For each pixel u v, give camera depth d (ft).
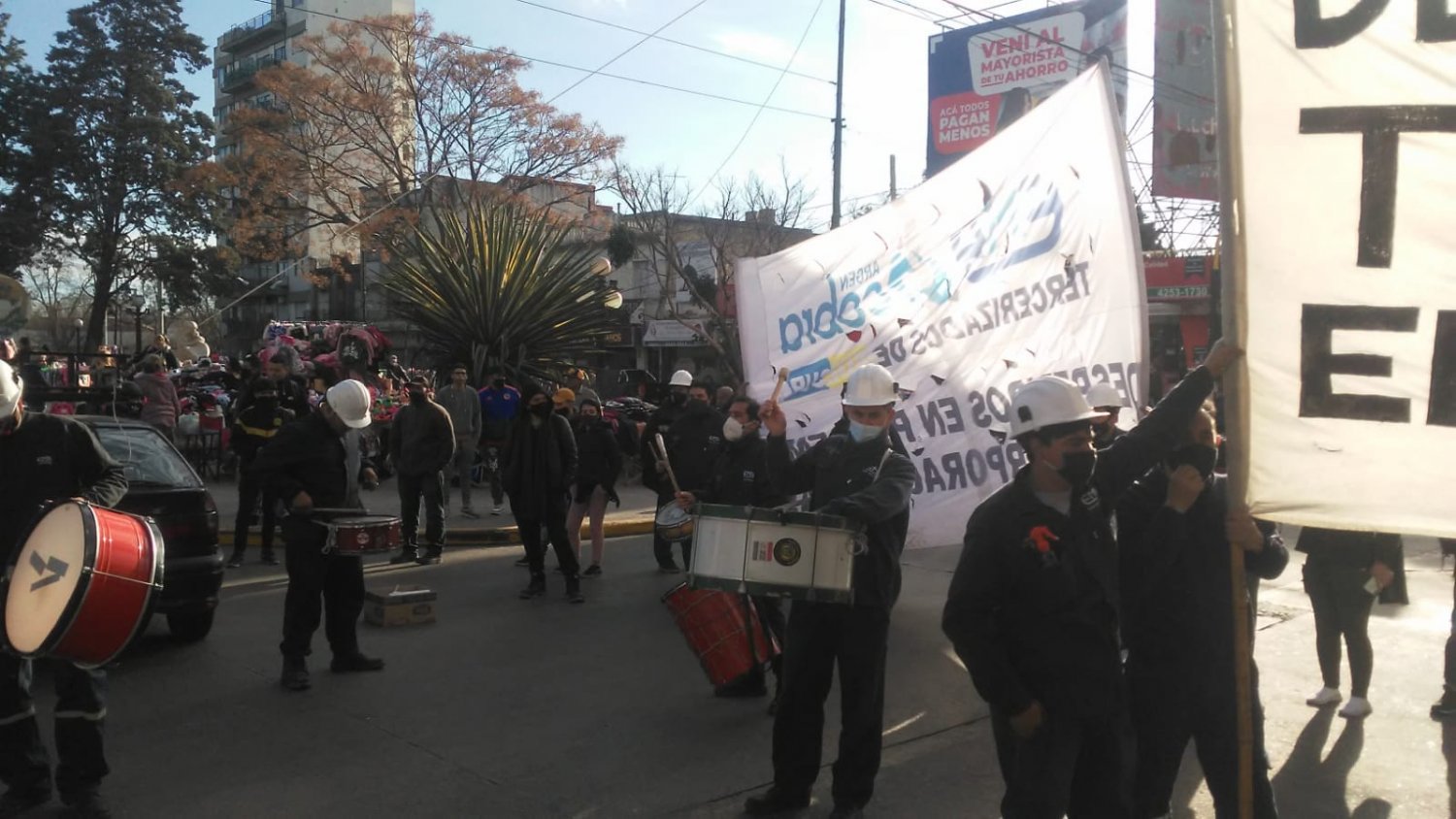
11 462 16.26
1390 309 12.14
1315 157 12.33
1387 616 29.09
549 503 30.68
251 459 36.14
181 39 146.51
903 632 26.96
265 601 30.96
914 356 24.89
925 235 25.25
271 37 218.18
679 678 23.20
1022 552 11.15
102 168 142.61
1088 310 24.11
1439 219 11.98
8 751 15.74
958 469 24.34
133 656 24.81
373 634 27.14
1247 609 13.07
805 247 25.80
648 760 18.33
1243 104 12.54
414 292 62.54
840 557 14.88
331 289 164.96
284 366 36.83
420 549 40.27
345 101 117.50
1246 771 12.39
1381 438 12.18
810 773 15.83
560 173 116.57
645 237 120.06
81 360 64.54
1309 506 12.39
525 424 30.89
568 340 63.87
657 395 79.15
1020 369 24.26
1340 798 16.83
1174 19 79.66
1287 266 12.43
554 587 33.30
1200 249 86.69
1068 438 11.05
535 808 16.31
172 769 17.84
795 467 16.99
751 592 14.89
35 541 15.29
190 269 146.51
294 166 118.52
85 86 140.56
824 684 15.78
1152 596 13.07
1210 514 13.12
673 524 24.45
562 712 20.86
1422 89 11.96
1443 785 17.31
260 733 19.62
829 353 25.34
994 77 86.74
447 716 20.59
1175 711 13.00
